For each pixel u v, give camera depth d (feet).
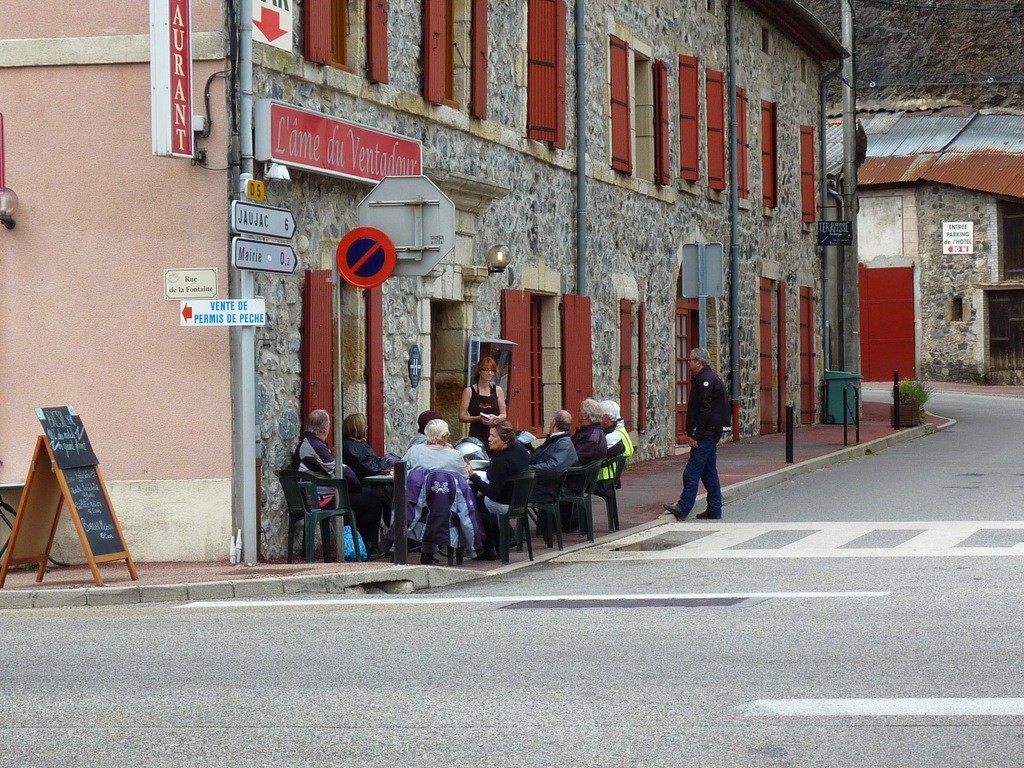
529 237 62.85
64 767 19.03
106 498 37.47
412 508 40.63
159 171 41.70
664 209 80.33
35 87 42.37
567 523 49.98
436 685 23.61
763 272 96.89
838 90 176.86
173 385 41.75
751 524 51.01
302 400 45.32
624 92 74.02
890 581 35.22
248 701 22.68
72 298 42.32
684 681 23.48
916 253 156.97
